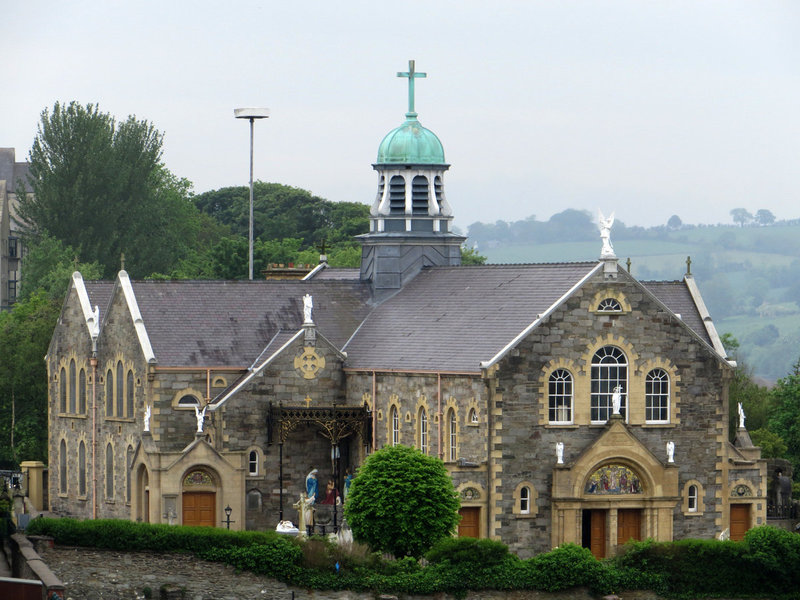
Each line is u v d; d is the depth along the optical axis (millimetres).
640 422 157625
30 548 133625
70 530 135875
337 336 174875
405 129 183500
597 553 155875
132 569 135750
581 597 137625
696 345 159875
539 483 153875
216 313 173000
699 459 159875
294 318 175375
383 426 164875
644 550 140250
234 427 164125
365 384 167125
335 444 165000
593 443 154500
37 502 188000
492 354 153875
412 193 182375
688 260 183500
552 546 153875
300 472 166750
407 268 180625
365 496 143375
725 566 140625
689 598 139500
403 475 143000
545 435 154250
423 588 135375
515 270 166750
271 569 136250
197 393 166250
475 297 167000
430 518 142750
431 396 158500
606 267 156625
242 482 160375
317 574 136000
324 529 157000
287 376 166750
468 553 137000
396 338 169125
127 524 136625
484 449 152875
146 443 160000
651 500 156125
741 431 175875
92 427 176500
